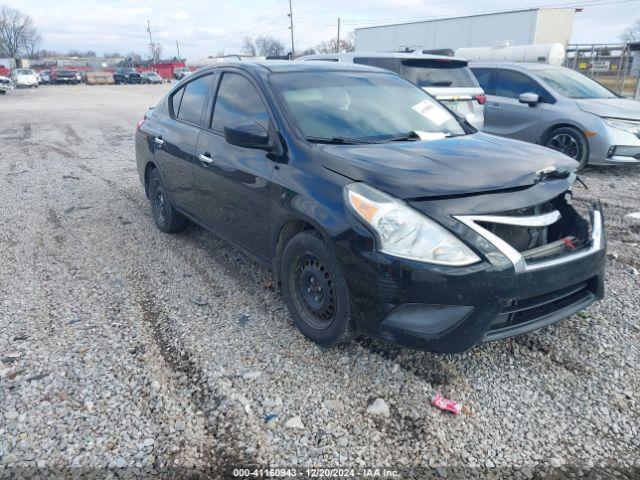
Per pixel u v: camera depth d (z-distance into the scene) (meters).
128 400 2.77
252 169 3.53
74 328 3.49
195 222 4.70
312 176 3.06
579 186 7.22
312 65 4.21
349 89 3.94
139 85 53.47
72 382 2.91
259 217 3.52
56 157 9.93
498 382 2.92
